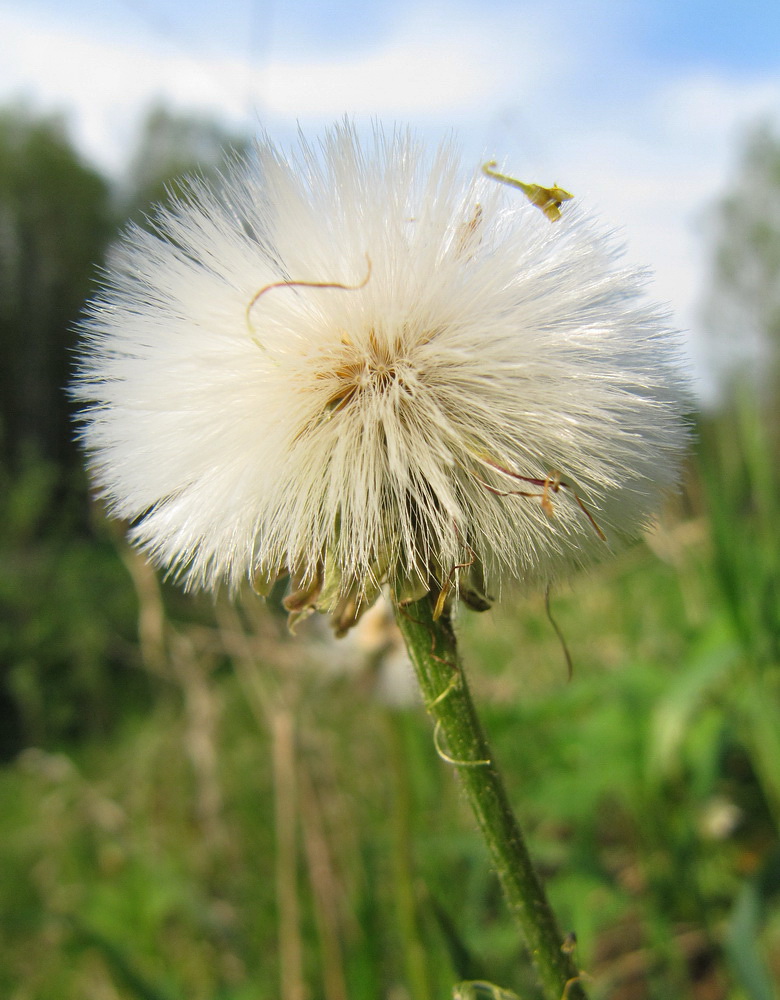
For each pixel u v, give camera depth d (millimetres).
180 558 51
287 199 52
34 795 209
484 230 53
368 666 100
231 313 53
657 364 49
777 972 92
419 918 84
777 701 101
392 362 52
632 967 101
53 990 121
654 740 101
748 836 111
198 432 50
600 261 52
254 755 162
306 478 49
